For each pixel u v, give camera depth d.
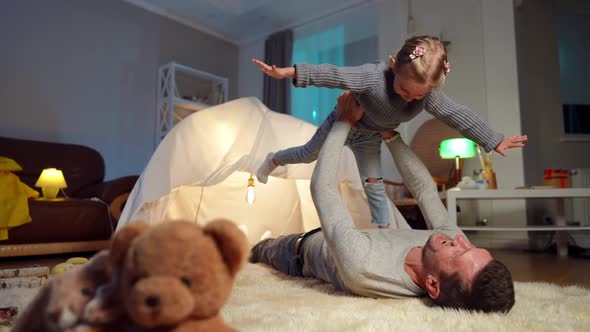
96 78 4.13
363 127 1.49
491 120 3.53
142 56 4.54
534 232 3.43
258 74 5.33
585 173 3.46
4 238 2.56
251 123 2.05
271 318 0.95
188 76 4.93
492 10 3.61
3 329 0.89
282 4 4.54
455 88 3.77
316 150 1.61
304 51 4.94
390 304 1.12
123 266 0.51
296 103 4.86
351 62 4.55
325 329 0.86
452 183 3.55
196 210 2.30
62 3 3.94
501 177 3.48
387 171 3.92
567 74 4.20
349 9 4.52
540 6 4.07
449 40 3.83
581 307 1.08
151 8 4.64
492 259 1.04
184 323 0.49
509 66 3.52
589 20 4.25
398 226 2.04
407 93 1.23
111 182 2.97
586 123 4.11
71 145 3.55
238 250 0.52
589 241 3.10
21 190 2.73
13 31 3.61
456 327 0.86
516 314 0.99
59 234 2.79
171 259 0.48
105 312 0.50
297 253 1.65
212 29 5.22
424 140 3.72
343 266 1.21
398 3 4.08
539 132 3.91
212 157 1.90
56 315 0.52
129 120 4.36
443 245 1.09
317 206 1.33
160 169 1.85
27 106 3.65
